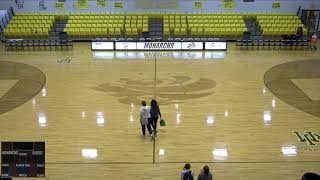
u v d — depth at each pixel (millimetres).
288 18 21062
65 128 10578
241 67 15961
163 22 20922
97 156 9148
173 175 8367
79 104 12211
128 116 11336
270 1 21797
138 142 9820
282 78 14602
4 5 21688
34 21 20844
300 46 19250
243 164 8820
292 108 11922
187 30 20438
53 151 9367
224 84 13961
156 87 13641
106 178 8258
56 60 17078
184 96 12836
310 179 7055
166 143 9766
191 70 15547
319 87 13672
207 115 11398
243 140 9922
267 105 12141
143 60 17047
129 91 13297
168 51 18672
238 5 21875
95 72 15328
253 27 21125
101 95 12938
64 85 13891
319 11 21516
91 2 21750
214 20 20766
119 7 21859
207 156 9156
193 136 10125
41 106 12070
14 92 13227
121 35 20422
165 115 11375
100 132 10352
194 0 21766
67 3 21750
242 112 11609
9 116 11344
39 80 14430
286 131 10422
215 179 8227
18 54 18109
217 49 18734
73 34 20297
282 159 9039
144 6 21844
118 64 16438
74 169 8594
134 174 8406
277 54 18047
